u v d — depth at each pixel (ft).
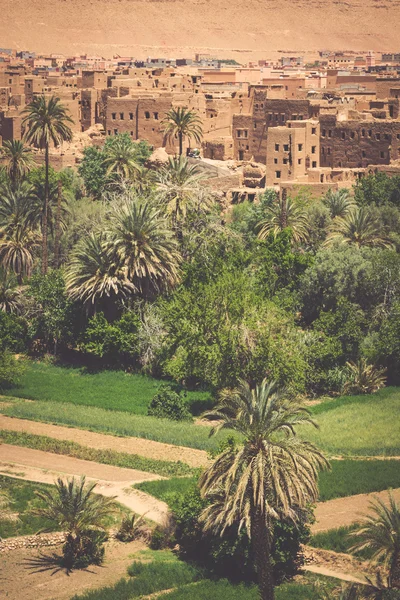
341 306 613.93
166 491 441.68
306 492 365.20
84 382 595.47
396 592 364.99
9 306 650.02
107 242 623.77
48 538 412.98
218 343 559.38
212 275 629.10
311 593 376.27
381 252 653.71
